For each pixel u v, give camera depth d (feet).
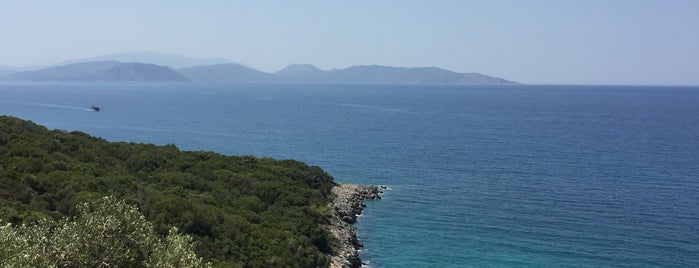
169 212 144.56
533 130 549.13
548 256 183.42
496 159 369.30
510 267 175.63
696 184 285.02
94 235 67.67
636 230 208.13
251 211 181.57
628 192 268.62
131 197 150.82
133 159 216.13
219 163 235.20
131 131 505.66
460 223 221.66
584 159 367.45
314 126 572.10
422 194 270.67
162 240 75.82
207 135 488.02
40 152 176.55
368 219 229.45
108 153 218.18
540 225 216.54
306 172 256.11
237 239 148.25
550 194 266.57
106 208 70.59
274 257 146.92
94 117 631.15
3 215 115.75
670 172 318.45
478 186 286.05
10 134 189.98
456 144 443.32
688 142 453.58
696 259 178.19
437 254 188.03
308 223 185.57
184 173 205.26
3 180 139.44
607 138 482.69
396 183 295.89
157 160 219.20
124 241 69.21
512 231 209.77
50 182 149.59
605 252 185.78
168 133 497.46
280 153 392.27
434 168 336.90
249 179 218.38
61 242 66.74
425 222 224.12
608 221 220.02
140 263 69.62
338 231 201.36
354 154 390.63
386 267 176.96
